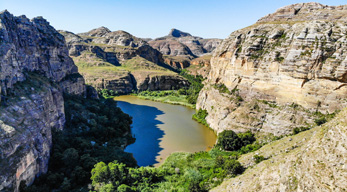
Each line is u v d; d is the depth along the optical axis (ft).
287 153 133.90
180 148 238.89
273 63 240.53
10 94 145.18
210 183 153.79
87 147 196.44
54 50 264.31
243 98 264.72
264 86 246.06
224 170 159.43
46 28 270.67
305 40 219.41
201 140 260.42
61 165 165.37
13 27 189.88
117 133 255.91
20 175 123.03
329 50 206.08
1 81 139.44
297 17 279.90
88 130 239.91
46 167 156.35
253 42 264.72
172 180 167.63
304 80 216.13
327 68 204.44
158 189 153.89
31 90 168.14
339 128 79.97
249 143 218.18
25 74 182.29
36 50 223.71
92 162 167.53
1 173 107.76
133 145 245.45
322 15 253.24
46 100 179.22
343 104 196.34
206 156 209.26
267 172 112.57
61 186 144.15
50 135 175.01
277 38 249.55
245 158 169.37
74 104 268.41
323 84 207.51
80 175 154.61
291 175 92.43
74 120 238.89
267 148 172.45
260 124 232.32
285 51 235.40
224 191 129.08
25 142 131.75
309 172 81.71
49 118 182.19
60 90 228.63
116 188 142.00
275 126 221.05
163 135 276.00
